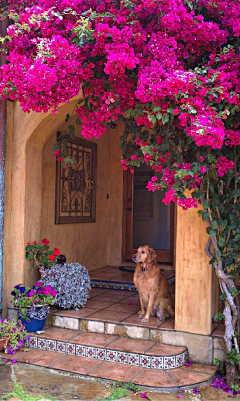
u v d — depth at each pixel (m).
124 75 2.96
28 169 4.70
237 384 3.32
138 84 2.79
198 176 3.19
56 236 5.59
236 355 3.32
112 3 3.27
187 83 2.59
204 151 3.22
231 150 3.29
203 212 3.29
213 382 3.40
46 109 2.99
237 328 3.48
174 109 2.79
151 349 3.70
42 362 3.74
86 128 3.21
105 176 7.03
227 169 3.08
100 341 3.92
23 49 3.11
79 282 4.64
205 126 2.48
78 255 6.17
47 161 5.36
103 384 3.34
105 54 3.03
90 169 6.50
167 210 6.70
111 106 3.17
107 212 7.14
